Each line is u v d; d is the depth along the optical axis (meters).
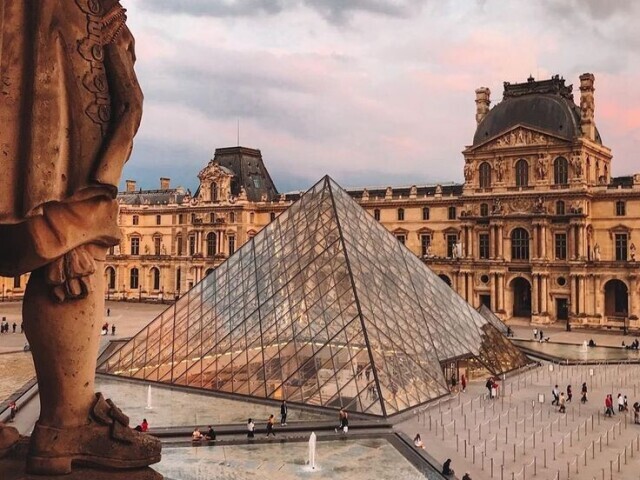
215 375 63.16
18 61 8.05
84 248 8.77
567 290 129.75
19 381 68.75
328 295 64.69
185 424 51.62
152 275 195.50
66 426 9.09
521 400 63.97
